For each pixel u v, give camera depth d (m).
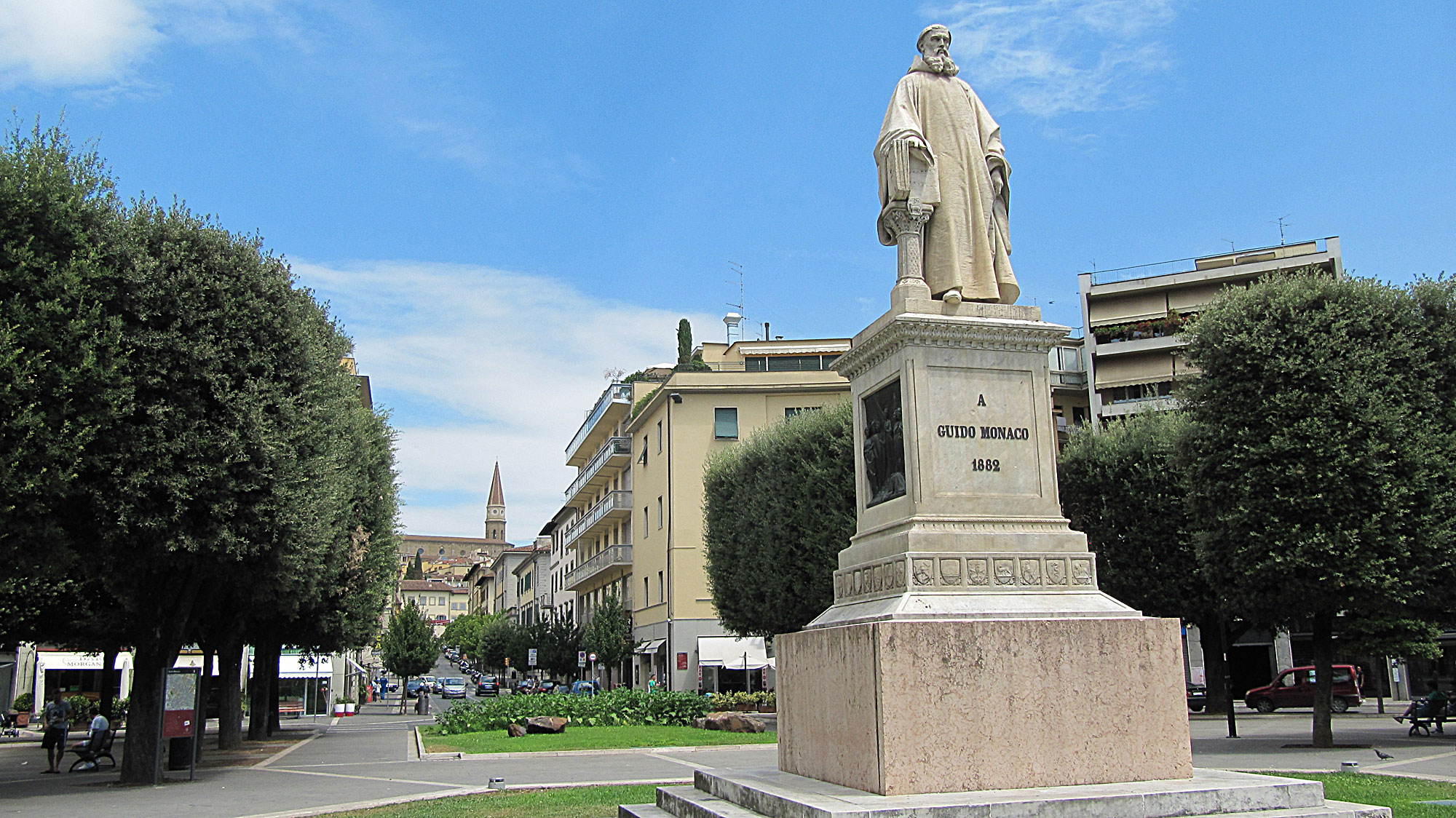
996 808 6.87
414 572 183.50
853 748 7.70
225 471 16.28
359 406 30.73
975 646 7.55
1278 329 20.33
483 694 75.94
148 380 15.85
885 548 8.66
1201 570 22.97
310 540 18.70
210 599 20.12
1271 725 29.12
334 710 54.72
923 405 8.63
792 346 56.47
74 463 14.61
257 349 17.52
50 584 22.22
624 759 20.30
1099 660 7.79
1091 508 29.89
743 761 19.14
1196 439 21.25
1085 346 55.28
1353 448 19.03
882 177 9.61
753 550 34.12
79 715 39.84
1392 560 18.66
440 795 13.96
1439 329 20.20
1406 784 12.23
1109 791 7.31
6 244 14.66
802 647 8.75
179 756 20.30
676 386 49.47
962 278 9.30
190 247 17.14
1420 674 45.31
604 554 57.75
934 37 9.94
